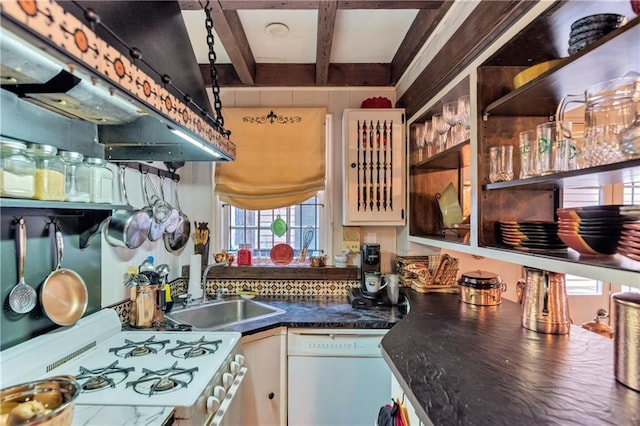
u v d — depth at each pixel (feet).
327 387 6.31
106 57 2.20
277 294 8.30
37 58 2.42
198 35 6.86
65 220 4.64
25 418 2.69
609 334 4.86
